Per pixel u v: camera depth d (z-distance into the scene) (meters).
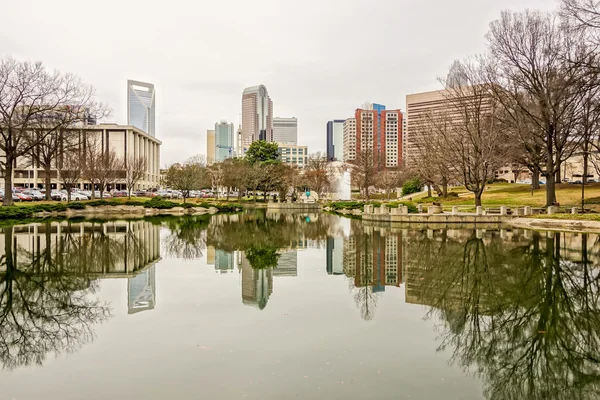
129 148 116.00
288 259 18.41
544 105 38.28
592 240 23.61
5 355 7.61
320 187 82.19
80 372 6.88
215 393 6.14
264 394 6.11
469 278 14.12
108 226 33.09
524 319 9.96
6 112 40.66
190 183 69.31
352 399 6.00
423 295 12.06
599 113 35.81
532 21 38.47
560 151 39.72
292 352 7.72
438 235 26.88
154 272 15.30
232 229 32.44
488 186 67.00
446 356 7.68
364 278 14.38
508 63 38.72
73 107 48.84
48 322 9.51
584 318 10.03
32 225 33.00
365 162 61.69
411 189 76.50
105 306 10.76
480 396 6.21
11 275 14.52
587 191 47.41
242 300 11.46
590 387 6.71
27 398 6.03
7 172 41.19
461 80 55.34
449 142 41.34
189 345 8.05
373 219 37.28
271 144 93.12
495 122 42.22
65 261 17.20
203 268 16.17
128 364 7.18
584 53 31.38
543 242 22.75
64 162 60.97
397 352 7.81
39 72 47.09
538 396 6.34
